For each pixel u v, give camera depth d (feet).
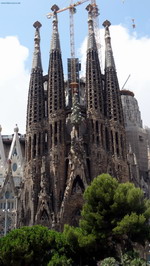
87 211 169.17
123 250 161.17
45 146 286.87
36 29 337.93
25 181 275.18
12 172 318.45
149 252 235.81
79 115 286.05
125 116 376.07
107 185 171.01
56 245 160.66
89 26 335.06
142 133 361.92
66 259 153.38
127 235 162.40
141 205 169.99
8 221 275.39
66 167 276.62
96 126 288.30
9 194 284.41
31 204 258.78
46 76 323.78
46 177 265.13
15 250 148.46
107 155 282.15
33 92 304.30
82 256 164.96
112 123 294.66
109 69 319.27
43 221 249.96
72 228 165.37
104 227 162.20
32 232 158.40
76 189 258.37
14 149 329.72
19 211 263.90
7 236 156.56
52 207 257.75
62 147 279.08
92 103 295.28
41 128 290.15
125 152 290.35
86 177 262.67
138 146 350.64
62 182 268.62
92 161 274.16
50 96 299.17
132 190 169.07
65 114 297.33
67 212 250.78
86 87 306.35
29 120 295.48
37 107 297.74
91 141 281.74
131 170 303.27
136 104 393.70
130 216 157.38
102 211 163.22
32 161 277.64
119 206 164.04
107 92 309.22
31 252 150.20
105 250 163.73
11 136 360.28
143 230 160.66
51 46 322.96
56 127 286.25
